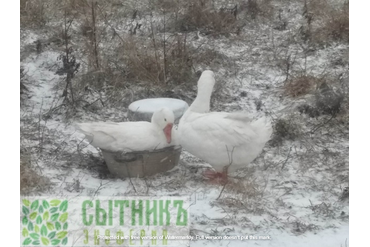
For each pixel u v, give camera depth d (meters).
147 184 6.37
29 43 9.86
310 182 6.75
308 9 11.70
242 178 6.65
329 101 8.41
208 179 6.62
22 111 8.12
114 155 6.44
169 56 9.32
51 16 10.82
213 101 8.70
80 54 9.71
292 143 7.70
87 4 11.04
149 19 11.12
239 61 9.96
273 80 9.47
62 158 7.00
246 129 6.38
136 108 7.36
